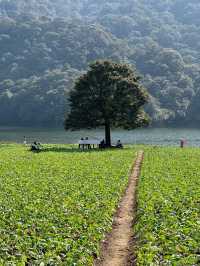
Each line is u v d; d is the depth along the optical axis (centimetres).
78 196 2809
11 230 2038
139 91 7456
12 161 4941
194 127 17375
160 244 1870
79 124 7456
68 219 2198
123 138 11906
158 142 10600
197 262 1664
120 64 7650
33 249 1758
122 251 2011
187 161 5022
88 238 1964
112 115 7369
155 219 2211
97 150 6625
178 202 2616
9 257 1675
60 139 11625
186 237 1906
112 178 3609
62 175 3791
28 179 3559
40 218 2230
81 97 7444
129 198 3138
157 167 4441
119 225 2433
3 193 2916
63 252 1767
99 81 7375
